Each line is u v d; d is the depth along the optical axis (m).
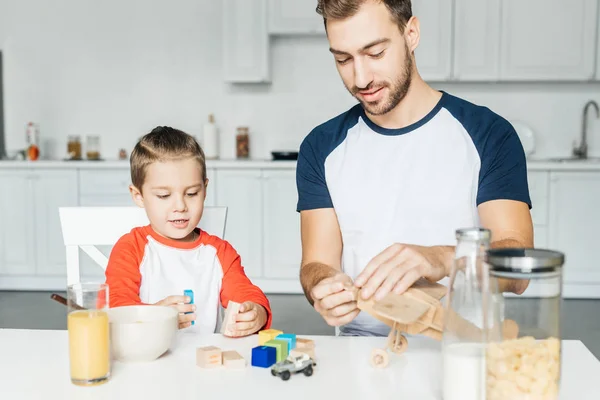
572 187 3.97
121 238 1.48
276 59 4.62
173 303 1.23
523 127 4.48
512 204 1.29
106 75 4.72
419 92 1.36
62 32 4.71
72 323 0.87
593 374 0.91
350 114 1.46
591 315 3.62
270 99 4.66
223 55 4.37
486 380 0.75
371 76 1.21
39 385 0.87
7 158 4.65
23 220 4.26
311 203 1.46
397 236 1.38
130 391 0.85
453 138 1.36
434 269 0.98
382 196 1.38
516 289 0.73
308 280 1.23
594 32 4.16
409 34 1.28
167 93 4.70
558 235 4.00
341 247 1.47
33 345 1.06
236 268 1.53
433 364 0.95
